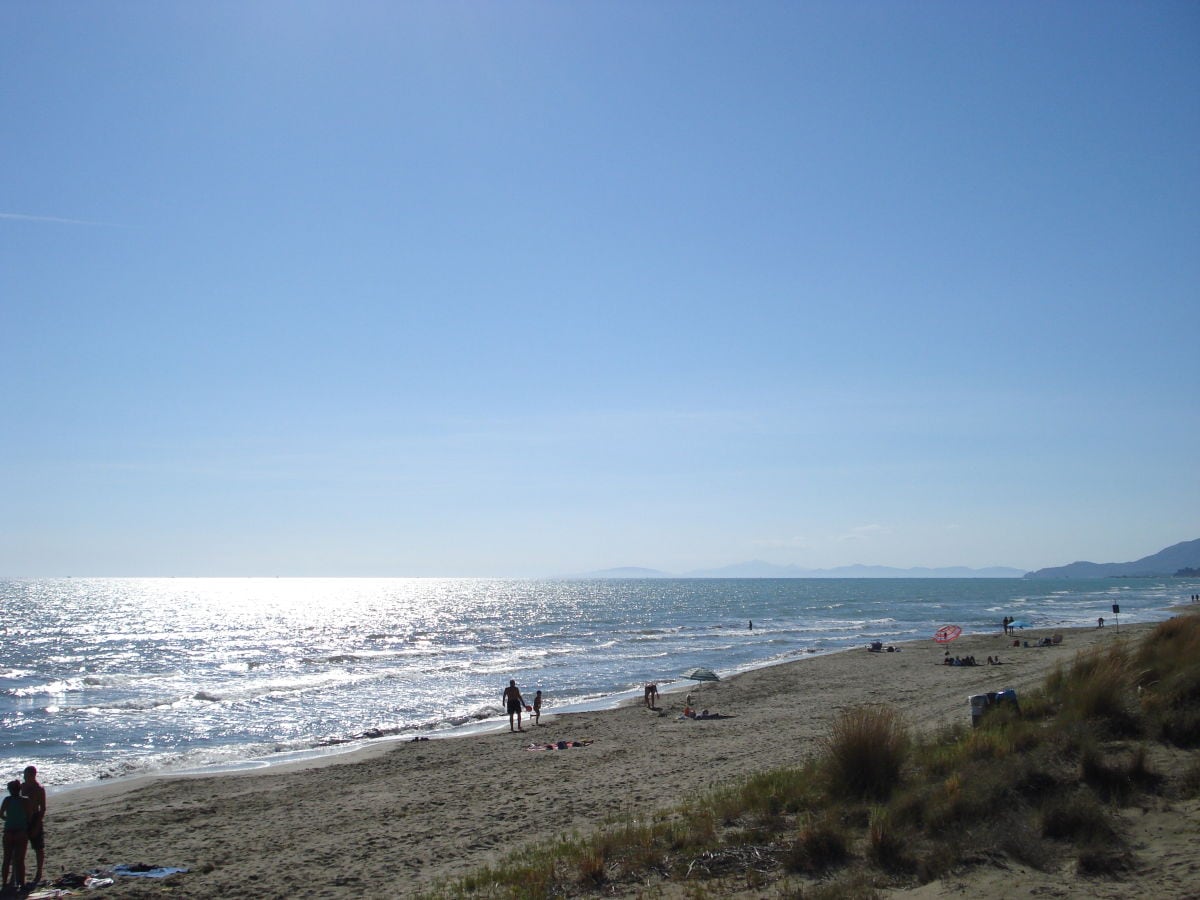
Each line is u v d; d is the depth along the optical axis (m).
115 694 36.81
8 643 66.88
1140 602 114.81
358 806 15.51
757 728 22.75
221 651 59.56
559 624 88.31
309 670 46.03
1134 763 8.95
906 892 7.38
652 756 19.05
